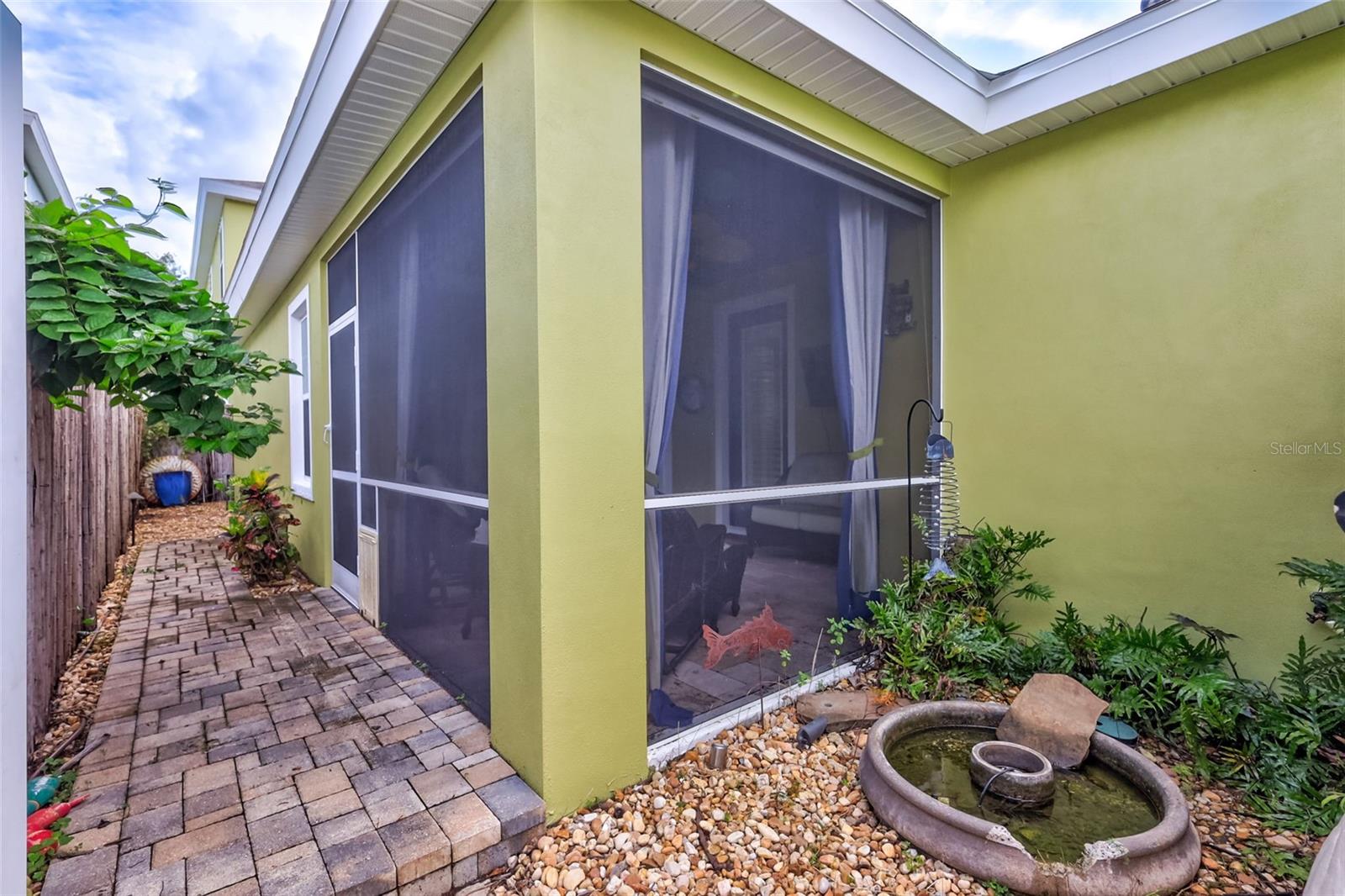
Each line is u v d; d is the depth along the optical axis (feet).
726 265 8.80
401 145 9.77
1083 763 7.38
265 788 6.64
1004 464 11.30
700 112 8.33
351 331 13.48
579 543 6.64
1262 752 7.30
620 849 6.09
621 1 7.02
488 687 8.16
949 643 9.67
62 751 7.51
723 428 8.75
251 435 10.27
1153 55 8.75
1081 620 10.37
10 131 3.40
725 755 7.55
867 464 11.00
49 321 7.44
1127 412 9.82
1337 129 7.97
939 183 11.70
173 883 5.21
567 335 6.51
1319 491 8.18
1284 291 8.40
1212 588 9.05
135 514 26.04
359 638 11.78
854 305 10.79
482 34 7.27
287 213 13.12
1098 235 10.04
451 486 9.12
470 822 6.02
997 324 11.32
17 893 3.30
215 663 10.48
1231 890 5.54
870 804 6.66
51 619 9.10
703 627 8.36
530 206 6.41
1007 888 5.48
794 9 7.47
